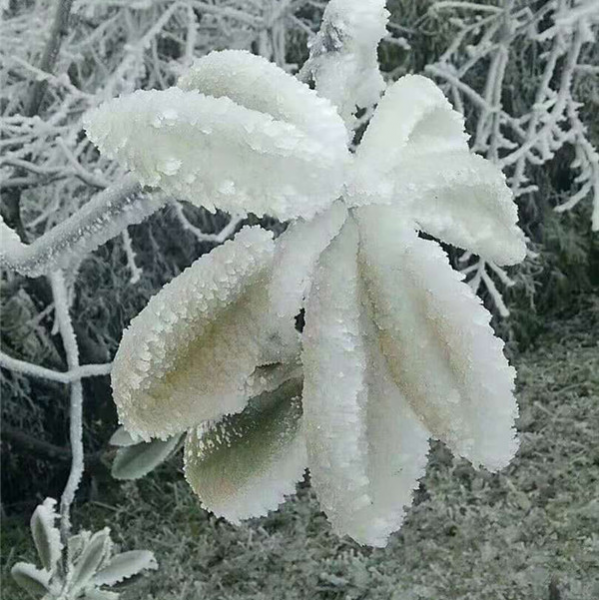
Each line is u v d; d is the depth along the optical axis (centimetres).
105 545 186
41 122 405
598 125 711
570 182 759
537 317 770
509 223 80
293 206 73
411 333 76
